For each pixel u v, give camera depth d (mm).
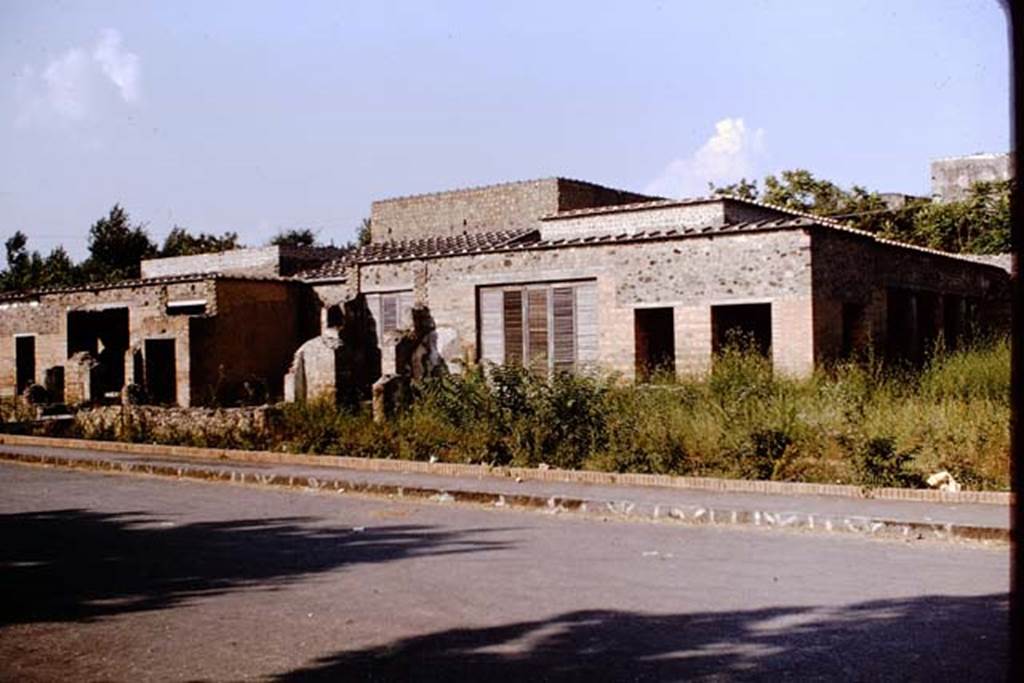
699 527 9789
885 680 5070
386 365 22062
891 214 36156
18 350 30875
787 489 11000
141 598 7512
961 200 34438
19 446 20172
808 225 16984
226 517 11391
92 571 8586
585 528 9891
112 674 5660
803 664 5359
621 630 6129
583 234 23641
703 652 5633
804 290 17094
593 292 20328
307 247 32781
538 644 5895
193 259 34406
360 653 5844
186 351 24047
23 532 10766
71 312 28406
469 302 22141
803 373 16984
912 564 7801
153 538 10133
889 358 20375
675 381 16750
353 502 12250
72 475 16203
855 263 18797
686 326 18625
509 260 21406
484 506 11570
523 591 7230
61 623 6836
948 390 15328
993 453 11398
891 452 10992
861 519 9227
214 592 7621
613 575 7668
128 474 16031
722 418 13352
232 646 6109
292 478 13859
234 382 25031
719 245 18188
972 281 25312
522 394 15406
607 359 19750
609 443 13461
